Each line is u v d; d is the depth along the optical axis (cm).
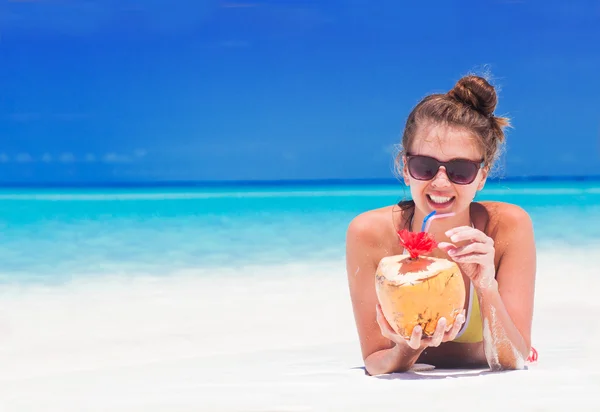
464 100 317
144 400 308
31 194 3628
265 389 318
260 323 521
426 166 312
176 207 2283
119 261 907
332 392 305
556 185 4059
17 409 302
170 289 695
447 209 315
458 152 309
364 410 272
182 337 478
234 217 1723
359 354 407
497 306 306
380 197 2844
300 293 655
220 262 881
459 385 301
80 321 544
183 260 908
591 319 497
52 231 1377
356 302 348
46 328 518
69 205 2473
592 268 768
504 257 336
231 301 621
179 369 378
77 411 295
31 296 664
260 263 866
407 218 343
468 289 327
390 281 283
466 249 288
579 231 1172
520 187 3734
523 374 316
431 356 347
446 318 280
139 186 5231
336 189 4175
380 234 343
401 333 284
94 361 412
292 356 406
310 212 1878
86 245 1105
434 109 313
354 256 346
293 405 287
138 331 502
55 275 798
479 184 325
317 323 518
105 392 327
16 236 1272
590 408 266
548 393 286
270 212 1906
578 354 383
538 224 1318
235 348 438
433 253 328
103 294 671
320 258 899
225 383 336
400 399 285
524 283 331
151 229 1394
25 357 425
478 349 342
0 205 2481
